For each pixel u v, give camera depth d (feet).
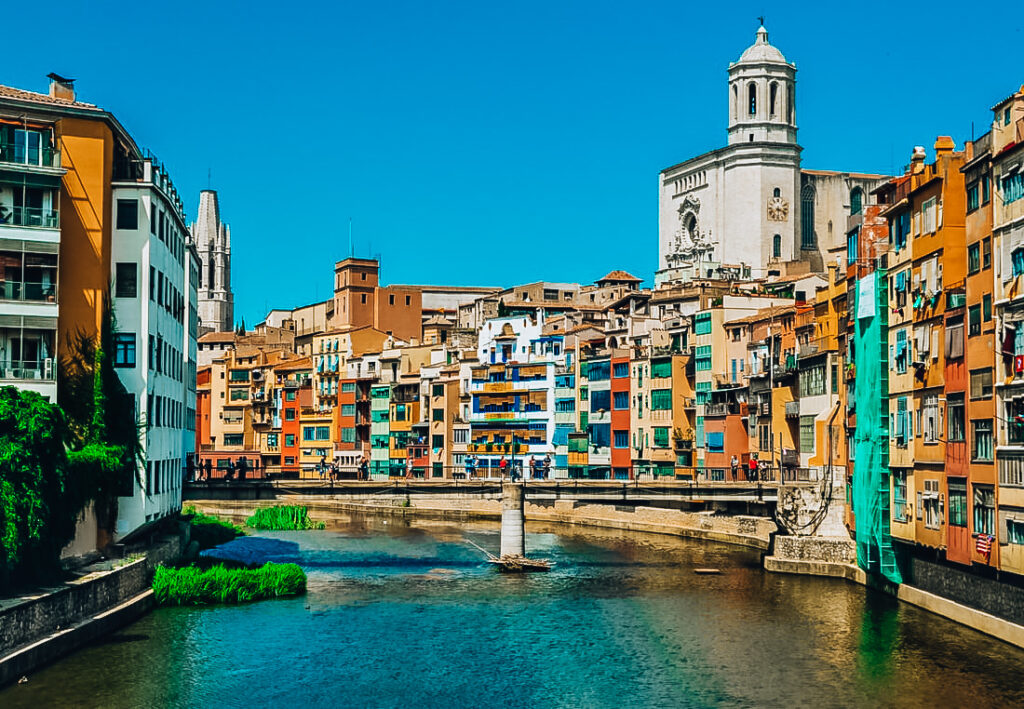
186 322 301.84
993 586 197.67
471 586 262.26
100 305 222.89
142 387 228.84
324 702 172.45
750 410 380.78
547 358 485.97
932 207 218.18
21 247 213.05
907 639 200.95
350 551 323.98
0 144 215.92
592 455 462.19
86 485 212.64
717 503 368.68
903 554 239.50
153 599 227.61
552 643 206.69
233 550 322.14
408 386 542.57
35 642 179.32
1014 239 185.68
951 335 208.54
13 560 183.21
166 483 254.68
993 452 192.34
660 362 427.74
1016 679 176.35
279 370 624.59
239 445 641.40
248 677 183.11
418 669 189.88
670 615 228.63
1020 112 187.93
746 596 246.68
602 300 623.77
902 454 232.12
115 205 229.04
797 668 187.73
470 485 297.33
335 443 584.81
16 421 186.29
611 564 296.92
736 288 497.05
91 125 223.51
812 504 277.85
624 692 177.37
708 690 177.68
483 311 637.71
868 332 247.70
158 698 170.09
